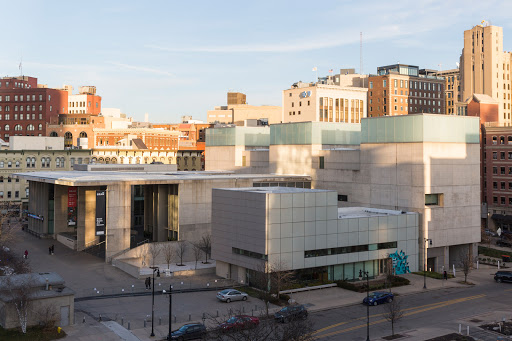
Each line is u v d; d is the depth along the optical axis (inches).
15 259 2859.3
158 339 1814.7
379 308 2282.2
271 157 4138.8
